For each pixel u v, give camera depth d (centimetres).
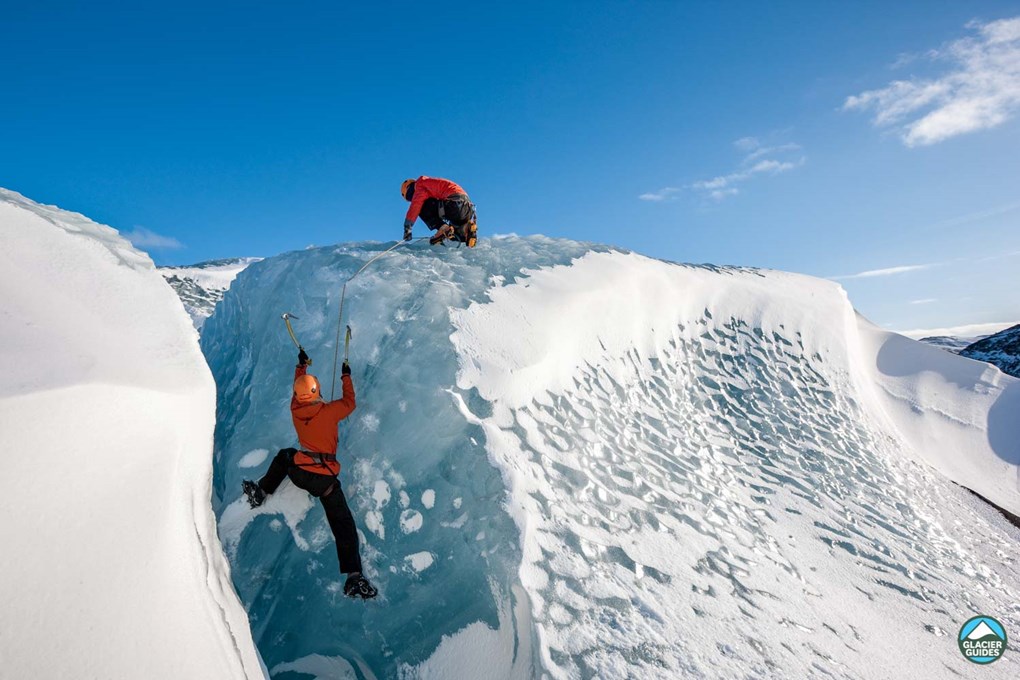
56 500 198
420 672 347
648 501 515
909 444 968
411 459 437
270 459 438
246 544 382
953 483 889
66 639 187
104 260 307
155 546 234
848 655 433
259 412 484
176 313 311
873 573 577
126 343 259
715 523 538
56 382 202
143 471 234
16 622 177
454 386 478
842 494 705
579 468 493
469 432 445
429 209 676
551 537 406
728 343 888
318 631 357
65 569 196
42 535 192
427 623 364
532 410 509
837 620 475
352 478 425
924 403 1078
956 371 1126
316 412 373
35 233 284
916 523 708
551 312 612
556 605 363
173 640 226
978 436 1023
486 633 356
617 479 516
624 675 338
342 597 370
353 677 345
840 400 891
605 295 709
